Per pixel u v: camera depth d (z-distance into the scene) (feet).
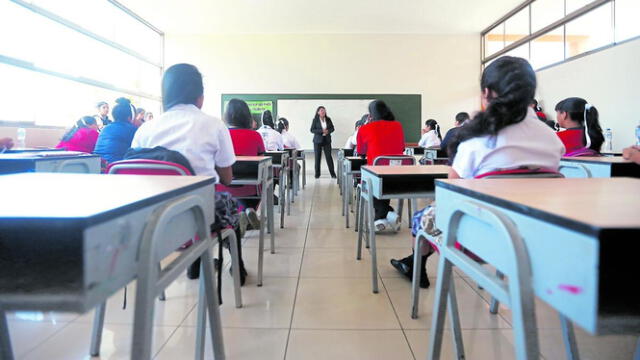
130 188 2.37
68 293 1.56
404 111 25.52
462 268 2.45
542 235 1.68
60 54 15.69
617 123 14.74
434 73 25.45
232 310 5.16
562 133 7.51
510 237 1.81
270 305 5.32
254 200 7.55
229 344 4.29
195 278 6.31
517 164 3.39
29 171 5.26
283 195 10.44
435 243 4.03
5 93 12.98
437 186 2.94
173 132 4.61
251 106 25.52
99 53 18.70
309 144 25.86
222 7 20.61
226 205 4.47
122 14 20.74
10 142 6.76
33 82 14.21
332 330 4.62
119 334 4.49
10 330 4.56
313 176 25.09
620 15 14.49
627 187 2.47
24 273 1.58
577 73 16.80
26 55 13.80
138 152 4.25
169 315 4.99
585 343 4.22
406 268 6.18
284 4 20.21
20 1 13.35
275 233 9.55
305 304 5.36
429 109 25.55
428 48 25.35
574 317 1.49
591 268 1.40
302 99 25.53
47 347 4.20
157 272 1.94
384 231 9.70
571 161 6.59
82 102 17.37
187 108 4.79
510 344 4.27
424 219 4.48
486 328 4.64
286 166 11.80
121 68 20.89
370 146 9.37
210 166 4.77
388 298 5.57
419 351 4.15
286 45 25.32
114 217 1.73
